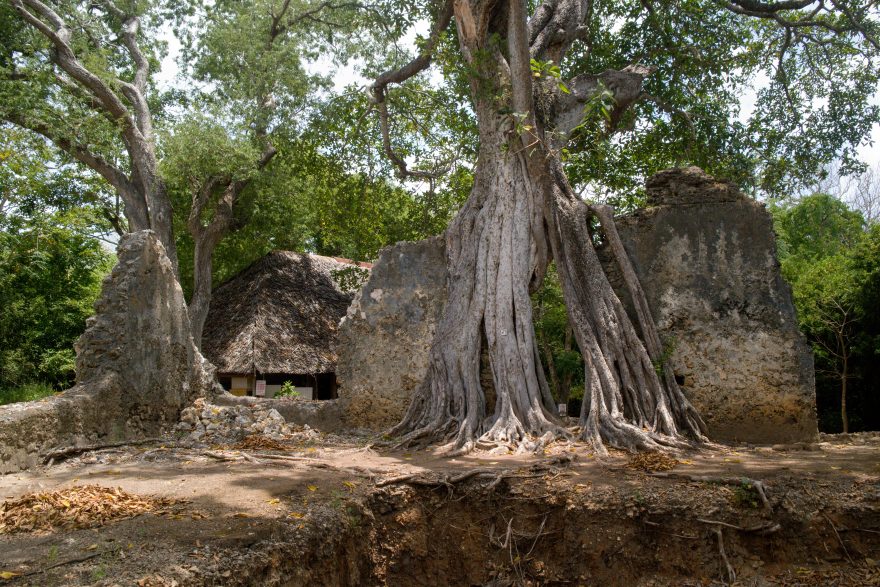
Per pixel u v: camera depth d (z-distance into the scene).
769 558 6.61
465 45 12.43
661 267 11.28
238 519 5.87
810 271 22.83
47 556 4.86
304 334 20.28
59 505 5.92
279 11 22.34
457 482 7.79
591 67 17.23
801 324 19.58
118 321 9.98
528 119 11.40
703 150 16.81
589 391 10.45
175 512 6.01
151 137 20.17
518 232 11.79
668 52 16.75
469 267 11.93
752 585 6.38
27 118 17.77
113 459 8.68
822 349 19.20
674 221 11.33
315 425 12.15
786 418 10.44
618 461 8.71
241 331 19.44
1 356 19.34
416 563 7.36
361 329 12.48
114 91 20.75
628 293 11.41
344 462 8.79
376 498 7.37
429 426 10.50
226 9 22.05
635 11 16.92
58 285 22.42
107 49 19.97
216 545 5.21
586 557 7.02
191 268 26.62
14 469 7.77
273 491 6.86
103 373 9.73
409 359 12.16
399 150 18.66
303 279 22.45
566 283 11.38
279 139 21.33
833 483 7.13
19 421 7.91
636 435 9.45
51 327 21.77
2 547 5.11
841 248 29.38
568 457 8.64
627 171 17.84
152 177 19.81
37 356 20.86
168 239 19.75
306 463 8.53
